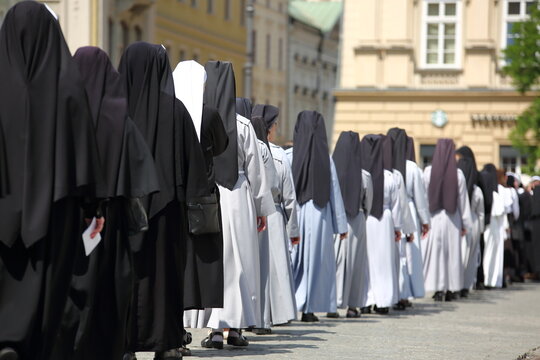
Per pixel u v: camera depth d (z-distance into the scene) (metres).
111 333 10.10
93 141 9.52
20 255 9.28
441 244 26.92
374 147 22.30
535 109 43.62
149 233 11.52
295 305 16.94
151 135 11.70
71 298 9.62
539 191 36.88
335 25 137.12
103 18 54.19
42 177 9.27
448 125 59.88
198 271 12.85
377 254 22.25
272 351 15.04
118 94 10.20
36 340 9.34
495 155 59.53
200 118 12.99
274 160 17.17
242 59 89.12
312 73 130.00
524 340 17.69
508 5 59.78
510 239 34.28
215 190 13.07
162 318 11.44
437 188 26.94
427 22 60.22
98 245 9.89
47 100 9.34
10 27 9.40
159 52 11.90
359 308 23.22
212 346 15.20
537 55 43.25
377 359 14.49
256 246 15.09
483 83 59.69
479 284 32.50
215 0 81.94
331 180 19.45
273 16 112.31
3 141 9.27
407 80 60.12
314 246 19.27
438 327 19.61
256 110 17.34
